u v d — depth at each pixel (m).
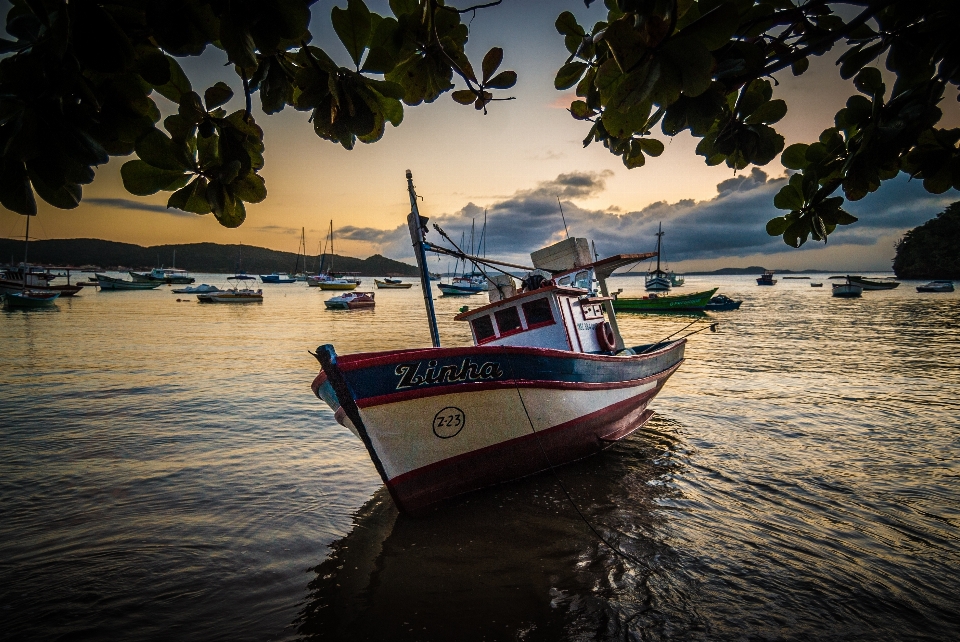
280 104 1.43
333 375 6.39
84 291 84.06
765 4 1.47
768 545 6.47
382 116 1.56
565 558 6.21
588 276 11.78
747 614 5.10
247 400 14.35
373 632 4.86
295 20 1.08
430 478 7.36
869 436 10.99
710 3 1.25
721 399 14.64
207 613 5.14
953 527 6.91
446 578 5.79
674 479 8.75
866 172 1.87
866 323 37.34
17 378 16.97
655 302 51.12
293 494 8.10
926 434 11.07
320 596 5.45
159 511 7.41
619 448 10.45
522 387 7.93
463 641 4.74
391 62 1.46
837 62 1.71
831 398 14.55
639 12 1.18
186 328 34.44
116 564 5.99
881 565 6.00
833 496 7.95
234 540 6.61
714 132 1.90
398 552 6.37
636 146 2.19
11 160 1.12
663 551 6.34
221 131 1.34
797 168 2.05
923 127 1.71
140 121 1.23
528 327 10.11
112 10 1.10
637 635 4.81
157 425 11.80
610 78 1.46
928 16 1.57
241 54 1.09
